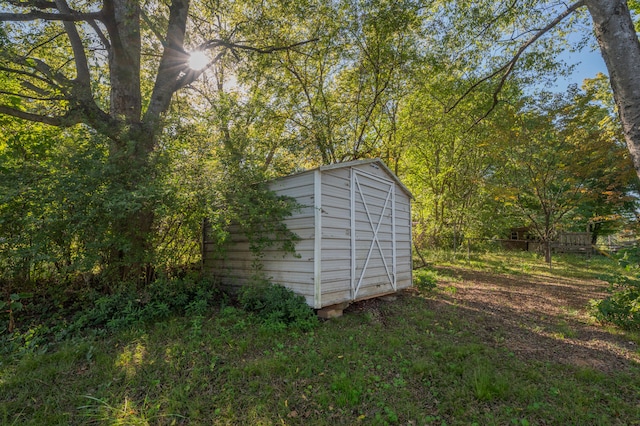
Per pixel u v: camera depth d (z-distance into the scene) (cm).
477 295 716
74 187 406
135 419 239
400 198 747
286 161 822
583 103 1035
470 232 1429
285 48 868
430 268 1095
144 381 295
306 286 501
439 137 1355
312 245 498
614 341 432
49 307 467
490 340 430
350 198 576
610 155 972
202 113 759
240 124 631
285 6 846
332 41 905
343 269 546
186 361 332
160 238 537
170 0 762
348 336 425
